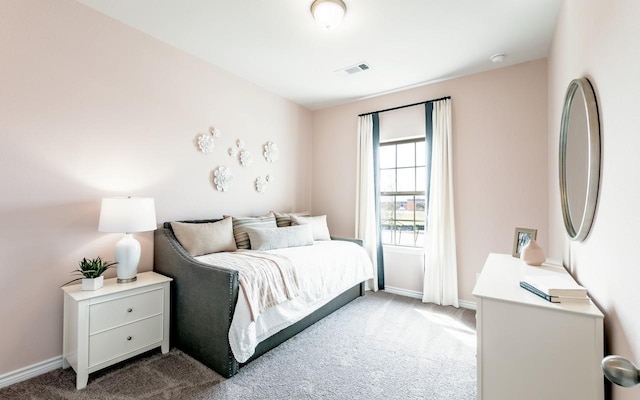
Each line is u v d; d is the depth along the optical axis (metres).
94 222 2.24
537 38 2.54
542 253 1.93
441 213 3.34
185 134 2.87
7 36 1.83
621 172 1.00
